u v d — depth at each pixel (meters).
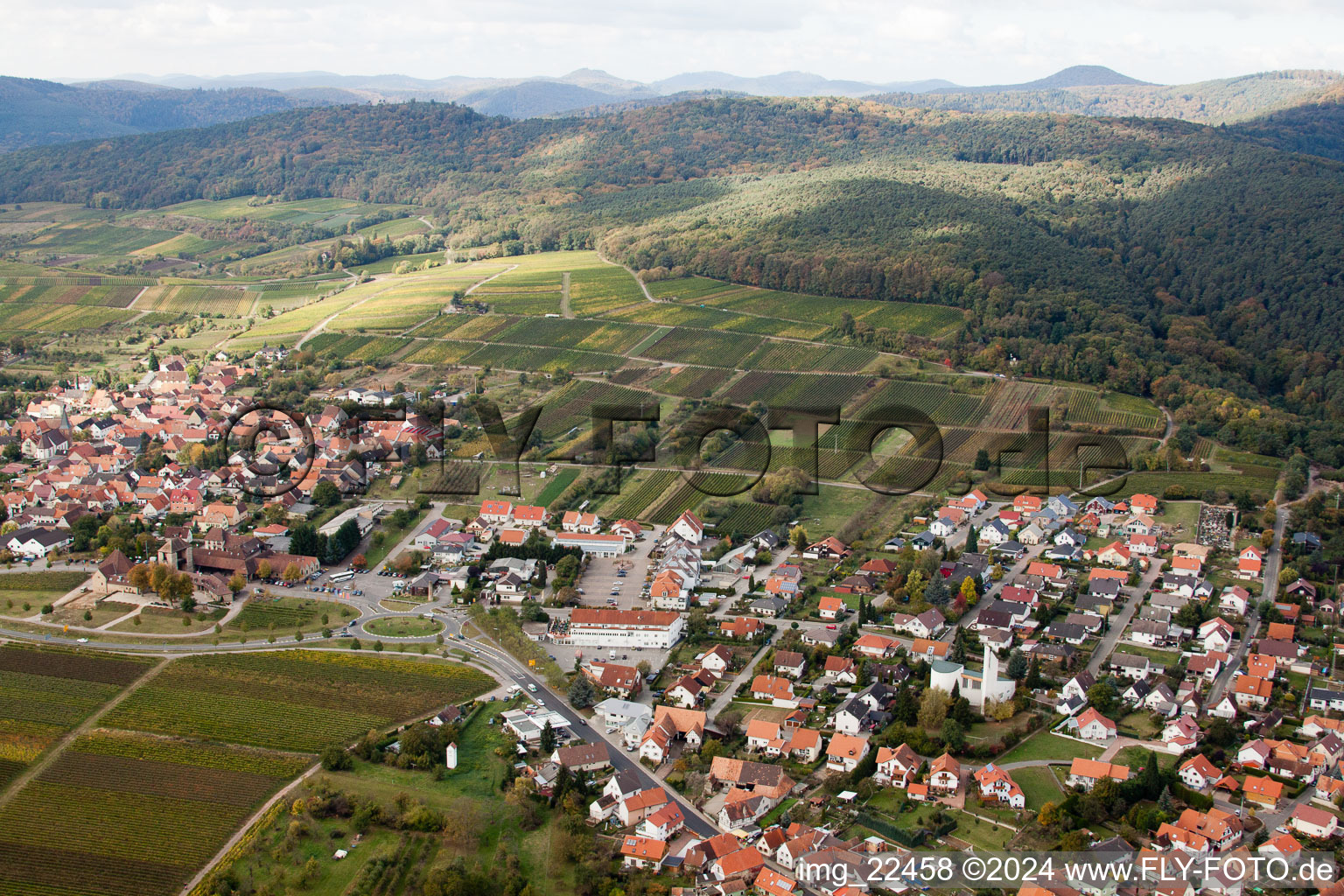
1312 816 158.75
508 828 164.50
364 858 157.38
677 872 154.88
